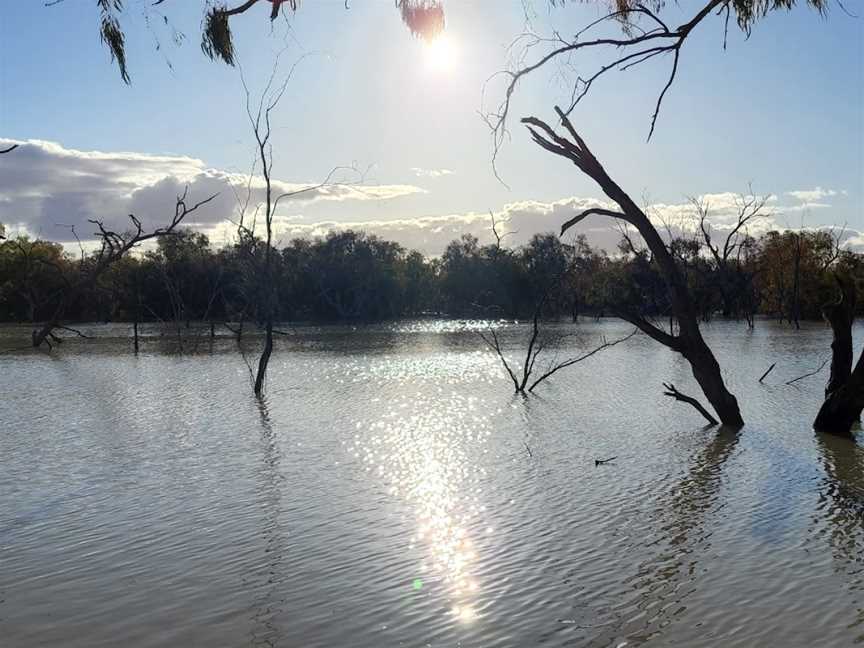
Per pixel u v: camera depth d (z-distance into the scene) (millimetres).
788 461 17875
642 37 14242
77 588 10641
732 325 93500
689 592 9969
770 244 108625
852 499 14352
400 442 21484
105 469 18531
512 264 120438
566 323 107750
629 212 22047
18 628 9375
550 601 9820
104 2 11602
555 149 21453
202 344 69938
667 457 18656
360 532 12977
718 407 22922
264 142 35906
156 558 11844
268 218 35625
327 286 131375
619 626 9039
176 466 18719
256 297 62750
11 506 15180
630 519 13359
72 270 95875
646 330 23203
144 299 97750
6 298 100000
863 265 96875
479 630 9047
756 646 8391
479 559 11469
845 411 21562
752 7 12883
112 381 40469
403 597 10062
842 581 10180
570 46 15148
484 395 32406
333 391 34562
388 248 137625
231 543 12508
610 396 31156
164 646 8836
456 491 15695
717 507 13984
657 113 14422
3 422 26516
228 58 11797
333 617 9508
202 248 99562
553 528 12930
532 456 19188
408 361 50719
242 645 8828
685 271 94812
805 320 106562
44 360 54750
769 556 11258
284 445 21312
